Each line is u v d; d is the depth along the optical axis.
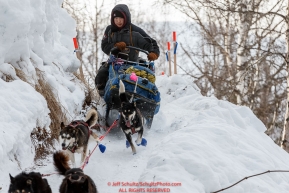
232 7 16.75
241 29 17.27
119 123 8.21
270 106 24.53
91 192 5.25
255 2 17.12
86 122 7.68
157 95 9.27
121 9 9.97
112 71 9.50
